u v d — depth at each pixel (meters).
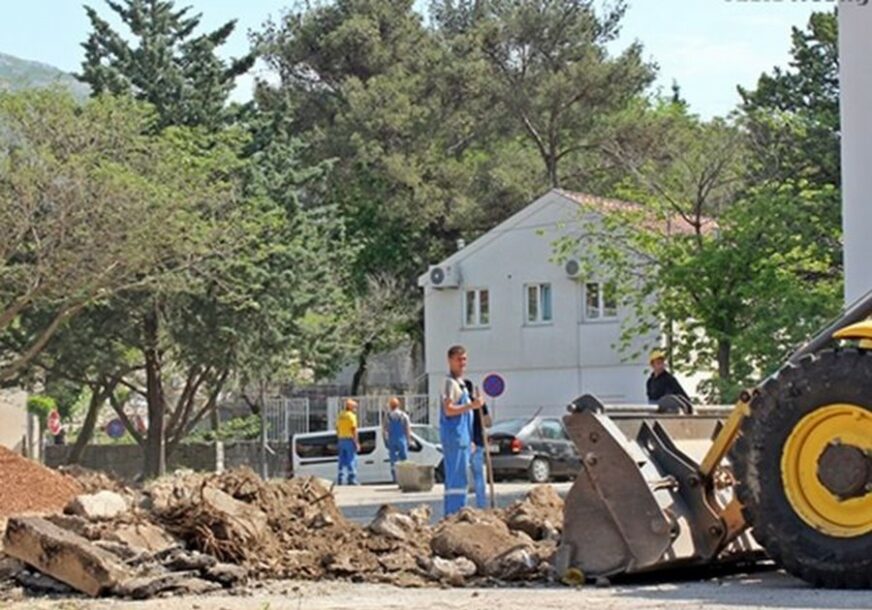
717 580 18.19
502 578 18.89
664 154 98.31
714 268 60.00
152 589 17.98
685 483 17.98
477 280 103.56
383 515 21.66
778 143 71.00
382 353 121.12
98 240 63.50
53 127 64.12
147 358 82.75
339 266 88.00
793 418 16.83
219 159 74.44
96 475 31.70
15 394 82.00
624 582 18.12
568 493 18.31
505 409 101.94
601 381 98.75
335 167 110.69
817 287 60.34
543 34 120.75
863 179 31.12
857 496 16.47
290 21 118.38
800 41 86.88
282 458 96.44
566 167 118.81
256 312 80.56
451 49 118.81
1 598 17.84
